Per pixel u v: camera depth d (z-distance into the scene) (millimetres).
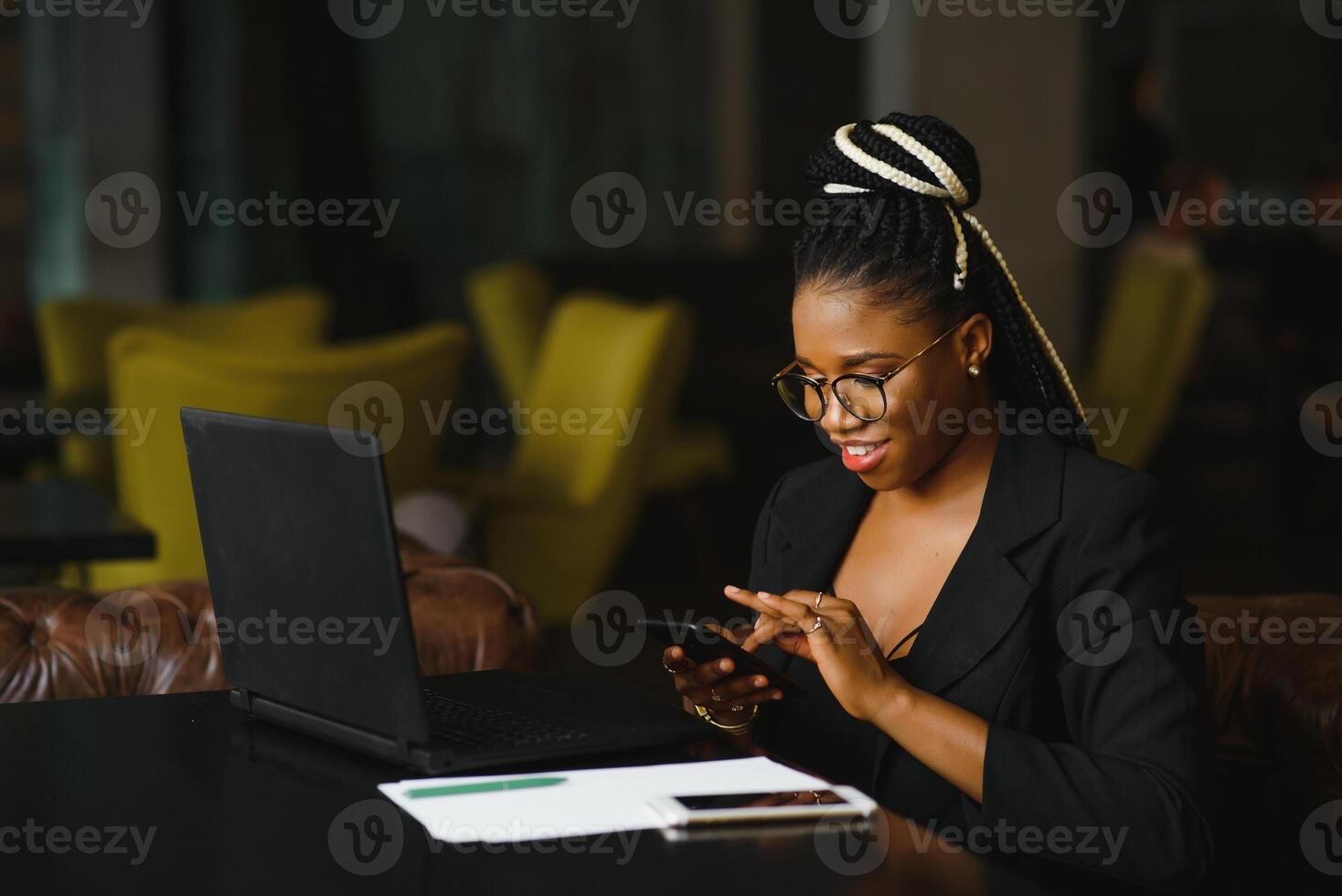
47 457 4809
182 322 5527
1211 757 1439
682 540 6402
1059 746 1436
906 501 1691
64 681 1849
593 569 4156
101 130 6602
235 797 1320
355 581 1353
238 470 1471
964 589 1575
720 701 1627
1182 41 9914
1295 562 5750
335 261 6887
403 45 7301
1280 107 10055
